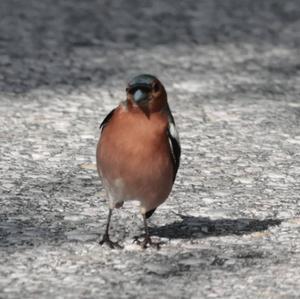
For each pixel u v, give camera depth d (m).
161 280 9.25
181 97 16.03
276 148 13.74
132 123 9.50
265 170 12.80
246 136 14.22
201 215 11.13
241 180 12.38
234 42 19.47
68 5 21.70
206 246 10.21
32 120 14.61
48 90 16.17
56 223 10.74
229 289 9.06
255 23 20.77
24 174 12.34
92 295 8.84
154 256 9.88
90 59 18.00
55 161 12.88
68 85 16.50
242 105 15.75
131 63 17.88
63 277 9.25
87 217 10.96
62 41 19.00
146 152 9.51
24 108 15.18
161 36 19.64
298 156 13.43
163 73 17.31
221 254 9.98
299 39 19.86
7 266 9.48
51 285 9.05
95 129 14.31
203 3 22.25
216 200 11.63
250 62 18.22
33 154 13.12
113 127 9.57
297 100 16.17
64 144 13.59
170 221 10.93
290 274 9.46
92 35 19.48
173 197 11.69
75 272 9.39
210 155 13.33
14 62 17.56
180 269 9.55
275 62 18.28
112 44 18.98
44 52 18.27
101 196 11.66
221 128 14.55
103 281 9.19
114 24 20.33
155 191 9.79
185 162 13.00
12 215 10.94
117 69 17.48
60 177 12.28
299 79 17.34
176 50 18.80
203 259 9.84
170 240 10.37
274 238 10.49
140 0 22.33
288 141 14.07
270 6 22.11
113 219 10.91
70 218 10.91
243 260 9.83
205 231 10.66
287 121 15.02
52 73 17.09
